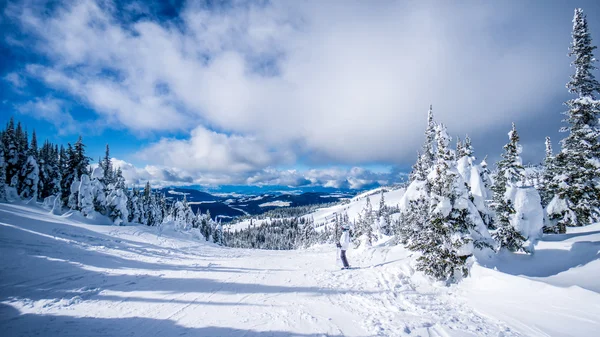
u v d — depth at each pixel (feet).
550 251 28.40
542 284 19.90
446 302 21.47
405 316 18.08
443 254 26.63
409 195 47.47
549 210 54.95
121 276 27.76
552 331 15.25
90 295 21.11
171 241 70.85
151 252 48.29
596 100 48.37
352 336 14.78
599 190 49.78
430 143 61.31
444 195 28.37
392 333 15.24
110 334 14.51
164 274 30.55
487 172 54.24
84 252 37.45
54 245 37.45
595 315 15.81
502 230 31.35
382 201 117.70
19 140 142.72
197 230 115.85
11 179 123.44
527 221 32.37
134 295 21.91
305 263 43.39
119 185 108.58
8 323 15.19
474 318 17.78
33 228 46.09
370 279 29.40
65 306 18.43
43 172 144.97
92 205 90.02
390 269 31.65
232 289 25.16
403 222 49.24
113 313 17.72
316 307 20.03
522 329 15.87
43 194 146.30
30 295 19.86
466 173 42.42
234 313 18.43
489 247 28.45
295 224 574.56
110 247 45.96
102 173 99.71
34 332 14.26
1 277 22.56
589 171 49.90
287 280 29.50
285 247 428.97
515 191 33.47
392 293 23.79
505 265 27.50
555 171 56.29
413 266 30.04
